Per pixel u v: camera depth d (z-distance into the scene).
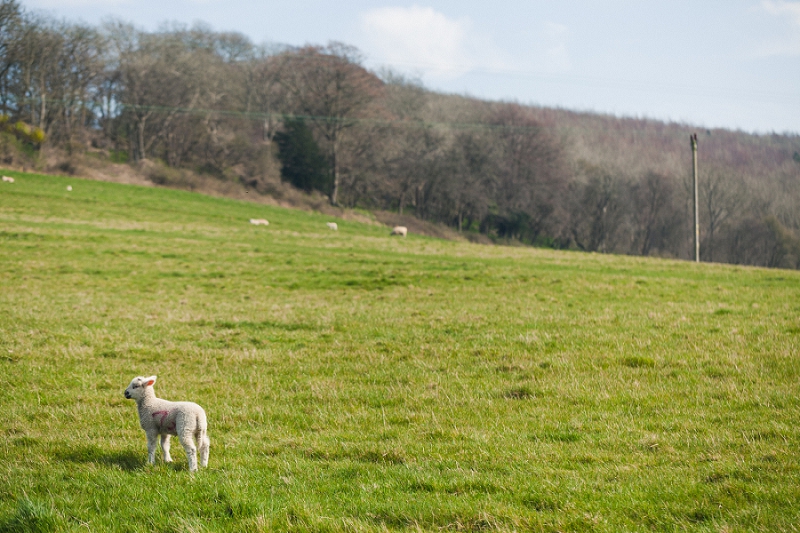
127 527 6.79
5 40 83.94
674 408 11.84
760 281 31.30
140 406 9.12
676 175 112.19
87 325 20.97
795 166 124.81
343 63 91.56
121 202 63.34
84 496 7.74
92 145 107.50
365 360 16.59
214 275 33.53
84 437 10.60
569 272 33.72
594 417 11.53
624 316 21.55
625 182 109.38
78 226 48.56
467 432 10.74
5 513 7.11
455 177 103.62
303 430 11.30
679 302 24.83
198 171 100.25
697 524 6.75
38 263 34.75
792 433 9.88
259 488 7.98
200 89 104.12
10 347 17.48
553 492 7.71
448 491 7.95
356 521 6.80
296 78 97.50
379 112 100.31
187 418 8.80
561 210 107.12
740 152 136.25
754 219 102.06
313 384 14.35
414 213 113.81
